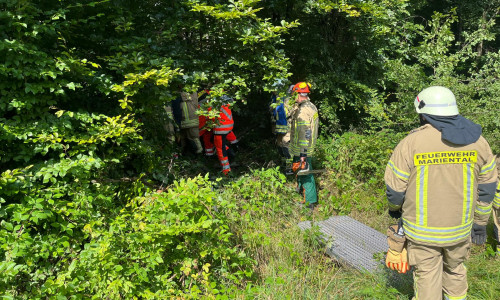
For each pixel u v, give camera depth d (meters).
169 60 4.00
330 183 5.65
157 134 5.07
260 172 5.13
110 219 3.58
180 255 3.37
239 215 4.18
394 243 2.88
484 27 8.55
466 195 2.59
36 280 3.12
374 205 5.27
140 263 3.26
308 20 6.83
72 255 3.29
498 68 6.23
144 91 4.15
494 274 3.56
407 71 6.61
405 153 2.64
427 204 2.62
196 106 6.59
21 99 3.46
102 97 4.45
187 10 4.65
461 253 2.74
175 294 3.18
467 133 2.56
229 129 5.88
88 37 4.26
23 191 3.27
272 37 4.63
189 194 3.34
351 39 7.12
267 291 3.30
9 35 3.53
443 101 2.60
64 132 3.62
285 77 4.68
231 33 4.57
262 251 3.92
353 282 3.53
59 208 3.36
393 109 6.67
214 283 3.19
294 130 5.07
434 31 6.93
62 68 3.45
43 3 3.83
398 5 7.52
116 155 4.12
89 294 3.12
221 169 6.43
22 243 3.00
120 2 4.15
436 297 2.74
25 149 3.50
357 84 6.77
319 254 4.04
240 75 4.86
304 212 5.03
